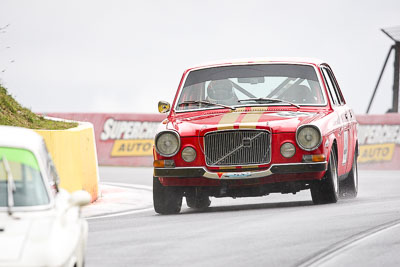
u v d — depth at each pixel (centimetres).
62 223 1850
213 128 3784
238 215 3619
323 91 4172
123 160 9669
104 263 2461
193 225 3312
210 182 3797
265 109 4047
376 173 7956
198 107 4131
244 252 2616
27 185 1970
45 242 1731
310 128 3766
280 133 3769
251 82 4172
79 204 1978
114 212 4262
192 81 4238
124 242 2888
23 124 5106
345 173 4453
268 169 3756
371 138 9475
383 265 2373
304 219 3341
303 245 2717
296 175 3769
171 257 2553
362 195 5012
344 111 4472
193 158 3800
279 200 4738
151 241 2892
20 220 1839
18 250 1697
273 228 3109
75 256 1847
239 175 3759
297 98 4122
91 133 5028
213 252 2630
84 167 4678
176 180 3831
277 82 4166
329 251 2605
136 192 5594
